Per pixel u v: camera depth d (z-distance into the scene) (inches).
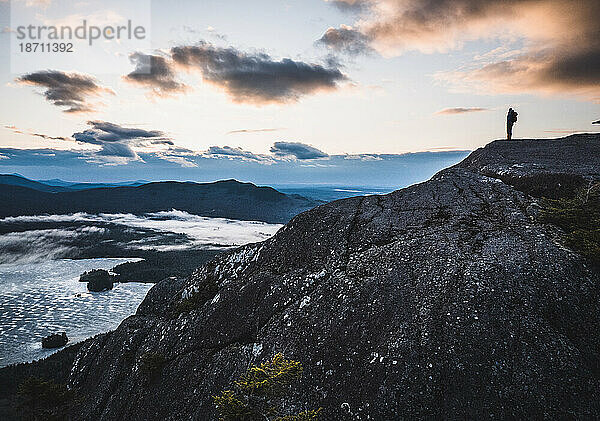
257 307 705.0
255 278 773.9
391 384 447.2
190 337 775.1
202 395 631.8
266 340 626.5
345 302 585.0
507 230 615.5
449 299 503.8
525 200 695.7
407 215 735.1
